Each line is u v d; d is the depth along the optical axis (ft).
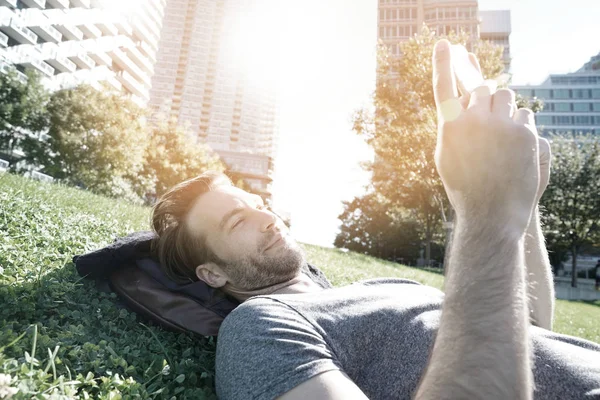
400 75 72.69
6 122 124.47
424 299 5.46
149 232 8.05
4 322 5.38
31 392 3.72
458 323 3.02
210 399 5.10
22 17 183.01
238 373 4.19
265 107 533.55
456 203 3.39
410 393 4.31
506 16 423.64
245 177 432.66
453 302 3.10
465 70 4.12
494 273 3.04
